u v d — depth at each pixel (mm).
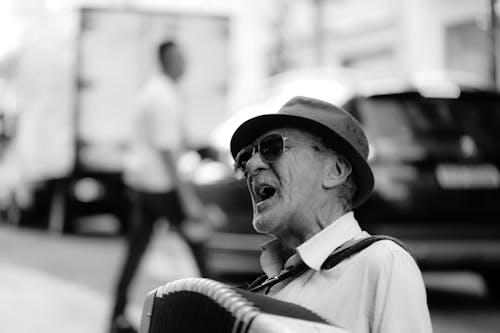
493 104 8375
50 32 19500
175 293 2455
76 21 17844
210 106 18422
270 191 2730
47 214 21656
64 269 11898
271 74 29453
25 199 21422
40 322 7867
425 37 23625
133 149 7484
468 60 21844
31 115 20750
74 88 17828
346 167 2688
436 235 7637
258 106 9062
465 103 8234
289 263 2711
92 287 10078
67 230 19422
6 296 9297
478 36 21438
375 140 7793
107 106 17984
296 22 28406
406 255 2502
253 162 2697
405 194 7598
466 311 8180
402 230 7574
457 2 22422
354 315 2473
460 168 7801
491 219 7797
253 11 30062
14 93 22781
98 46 17922
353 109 7977
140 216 7379
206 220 8227
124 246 15852
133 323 7512
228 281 8633
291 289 2605
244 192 7996
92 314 8312
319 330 2066
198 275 7480
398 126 7926
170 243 15047
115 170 18016
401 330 2420
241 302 2172
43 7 28328
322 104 2684
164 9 18234
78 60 17828
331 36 27000
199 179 8445
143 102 7402
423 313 2453
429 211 7637
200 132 18312
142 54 18078
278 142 2658
